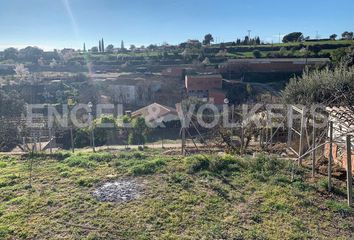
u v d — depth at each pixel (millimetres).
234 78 58188
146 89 53562
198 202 7844
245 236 6320
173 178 9367
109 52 104500
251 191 8477
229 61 61625
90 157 11766
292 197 7992
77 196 8344
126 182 9266
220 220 6988
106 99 50469
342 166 9914
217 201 7895
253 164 10273
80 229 6742
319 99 16938
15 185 9336
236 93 48875
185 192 8430
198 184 8977
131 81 57062
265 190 8469
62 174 10086
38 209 7691
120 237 6430
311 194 8211
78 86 54812
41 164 11586
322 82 17328
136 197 8203
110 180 9469
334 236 6359
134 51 100312
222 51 75938
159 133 27438
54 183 9430
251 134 14953
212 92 48500
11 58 91938
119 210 7520
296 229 6582
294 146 13430
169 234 6469
